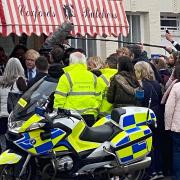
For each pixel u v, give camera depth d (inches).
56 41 524.1
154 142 506.6
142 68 488.1
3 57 593.0
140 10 807.1
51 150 379.2
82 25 577.9
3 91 486.6
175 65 495.2
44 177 383.6
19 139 373.4
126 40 804.6
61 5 562.6
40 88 402.0
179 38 869.8
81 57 438.0
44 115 372.5
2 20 522.9
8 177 375.6
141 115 418.6
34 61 510.0
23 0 535.8
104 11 597.3
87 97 434.0
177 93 459.8
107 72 473.1
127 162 405.7
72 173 392.2
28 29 537.3
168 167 522.0
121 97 450.3
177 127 460.4
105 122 417.7
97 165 398.6
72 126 386.6
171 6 845.2
